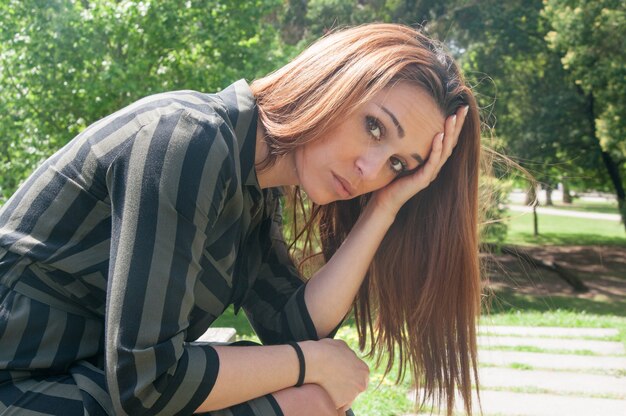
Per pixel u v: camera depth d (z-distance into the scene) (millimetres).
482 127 2184
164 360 1423
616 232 26828
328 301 1934
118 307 1413
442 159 1810
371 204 1965
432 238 1961
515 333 7129
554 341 6656
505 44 16266
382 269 2059
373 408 3791
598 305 13461
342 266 1938
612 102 13578
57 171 1569
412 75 1685
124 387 1412
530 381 5012
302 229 2191
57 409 1487
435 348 2012
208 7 8820
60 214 1545
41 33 7832
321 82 1659
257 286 2082
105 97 8086
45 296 1550
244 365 1563
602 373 5297
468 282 1957
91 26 7949
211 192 1499
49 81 7953
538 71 16938
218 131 1542
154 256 1432
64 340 1560
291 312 1964
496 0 16000
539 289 15156
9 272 1548
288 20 17812
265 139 1709
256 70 9102
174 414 1488
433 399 2066
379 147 1688
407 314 2049
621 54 12969
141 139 1494
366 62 1647
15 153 7977
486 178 2150
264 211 1957
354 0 16609
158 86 8398
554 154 17094
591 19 12789
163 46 8461
